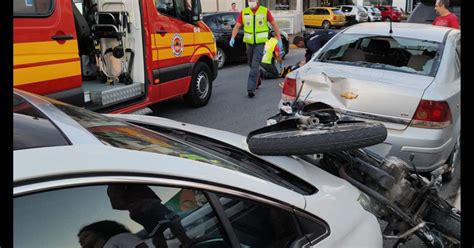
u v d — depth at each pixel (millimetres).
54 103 1938
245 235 1655
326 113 2854
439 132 3852
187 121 6742
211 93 8094
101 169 1331
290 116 2902
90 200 1305
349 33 5148
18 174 1192
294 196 1887
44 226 1228
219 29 12039
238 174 1740
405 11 43812
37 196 1207
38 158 1276
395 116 3926
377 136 2373
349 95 4098
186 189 1515
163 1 6289
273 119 3039
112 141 1585
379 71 4414
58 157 1307
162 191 1458
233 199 1647
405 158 3904
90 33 5902
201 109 7512
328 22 33281
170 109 7441
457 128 4227
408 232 2592
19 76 3980
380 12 36719
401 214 2615
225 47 12172
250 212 1690
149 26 5895
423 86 4004
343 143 2293
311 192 2113
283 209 1801
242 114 7223
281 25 23203
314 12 34250
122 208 1373
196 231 1542
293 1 32188
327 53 5039
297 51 16906
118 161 1397
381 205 2590
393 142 3896
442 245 2709
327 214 1975
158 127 2727
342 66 4652
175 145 1894
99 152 1402
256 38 8172
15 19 3934
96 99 5242
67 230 1268
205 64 7578
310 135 2309
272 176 2111
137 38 5801
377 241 2135
